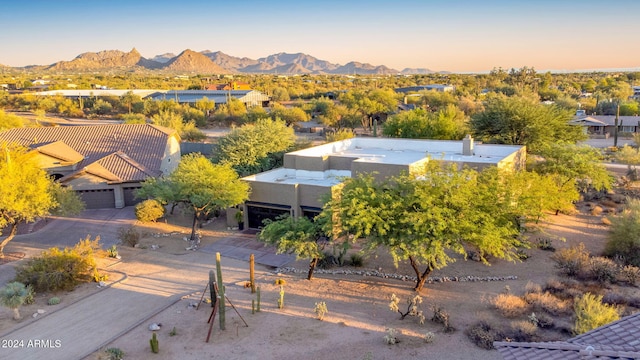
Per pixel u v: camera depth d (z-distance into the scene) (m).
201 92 153.12
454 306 27.86
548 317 25.58
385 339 24.02
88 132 59.22
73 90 164.75
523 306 26.75
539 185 37.81
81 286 31.16
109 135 58.69
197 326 25.91
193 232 40.03
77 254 32.22
